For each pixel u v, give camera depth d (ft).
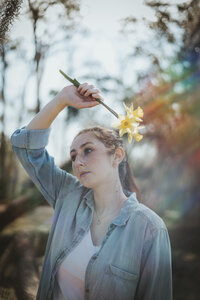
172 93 18.94
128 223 4.42
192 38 12.58
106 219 4.61
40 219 17.24
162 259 4.33
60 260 4.53
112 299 4.15
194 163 19.93
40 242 14.35
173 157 20.34
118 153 4.71
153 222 4.41
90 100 4.65
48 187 5.15
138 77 18.71
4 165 21.58
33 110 18.98
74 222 4.77
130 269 4.23
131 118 4.30
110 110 4.47
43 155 5.08
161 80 18.67
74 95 4.66
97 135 4.58
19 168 22.18
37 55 11.80
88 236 4.55
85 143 4.54
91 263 4.27
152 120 19.31
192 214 18.49
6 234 14.60
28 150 4.90
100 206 4.68
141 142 19.74
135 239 4.33
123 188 5.04
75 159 4.63
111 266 4.21
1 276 10.89
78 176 4.56
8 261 12.20
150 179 20.57
